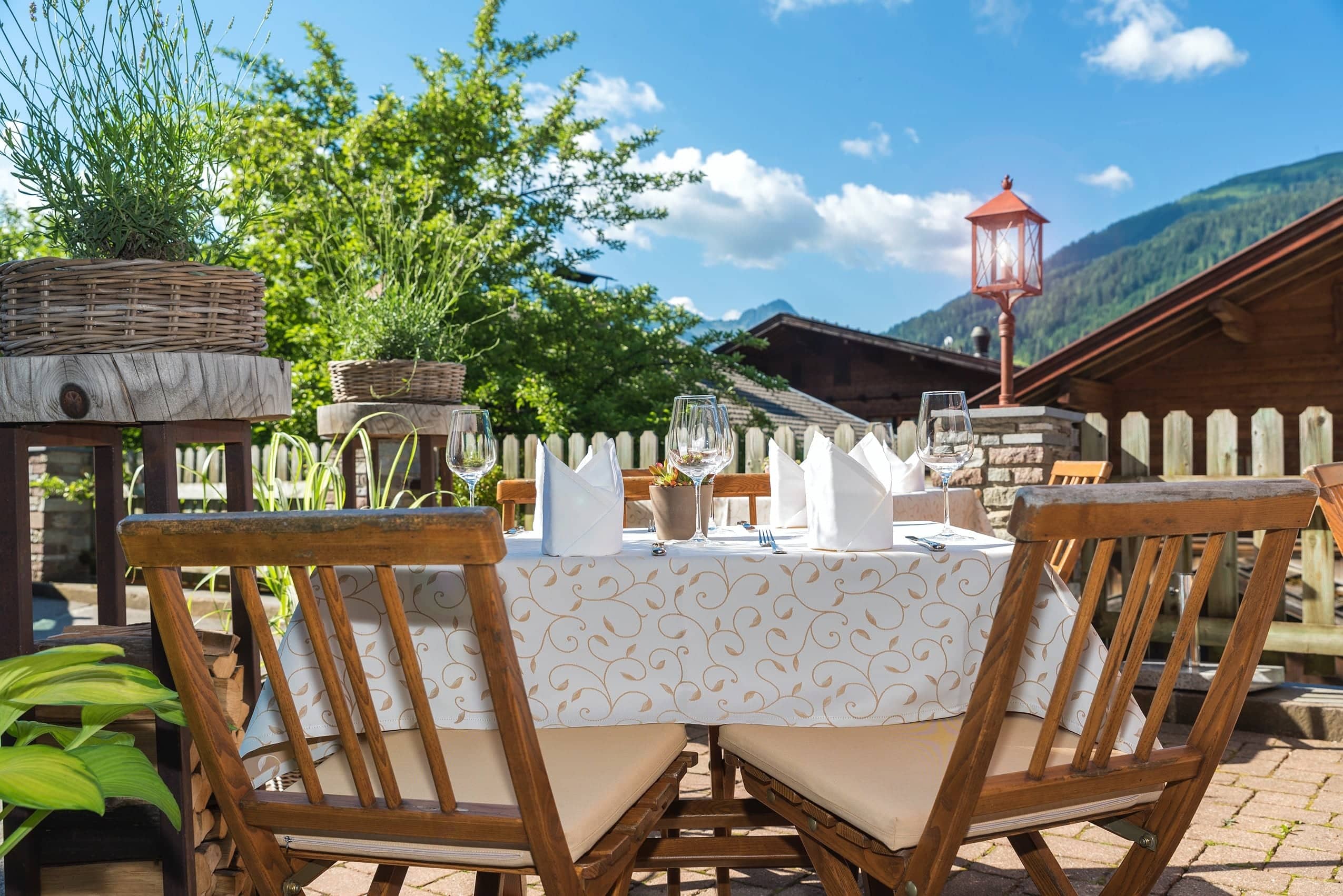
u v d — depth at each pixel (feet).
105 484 7.44
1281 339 31.73
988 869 8.38
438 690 5.94
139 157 6.58
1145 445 16.84
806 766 5.37
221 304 6.72
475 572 3.92
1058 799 4.55
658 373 39.19
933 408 7.21
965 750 4.27
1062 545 11.42
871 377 63.21
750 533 7.89
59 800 4.28
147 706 5.21
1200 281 27.81
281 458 22.85
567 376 38.91
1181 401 33.27
